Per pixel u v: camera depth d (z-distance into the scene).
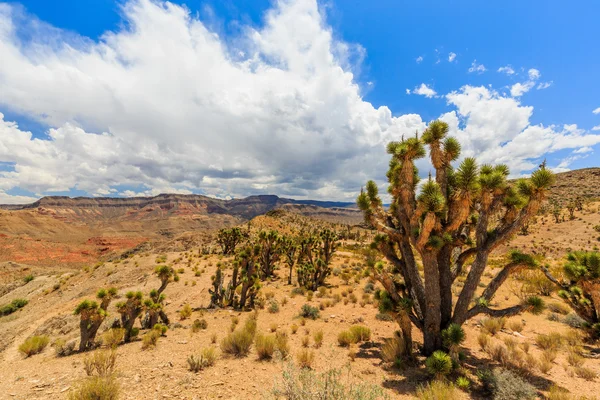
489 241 7.77
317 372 6.76
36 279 37.84
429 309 7.86
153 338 9.69
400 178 8.31
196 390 5.77
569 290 11.27
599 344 9.35
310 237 27.86
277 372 6.81
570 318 11.69
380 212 9.76
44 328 15.79
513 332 10.67
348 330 11.06
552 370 7.19
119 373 6.62
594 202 93.69
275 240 27.75
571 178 149.62
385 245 9.64
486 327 10.70
